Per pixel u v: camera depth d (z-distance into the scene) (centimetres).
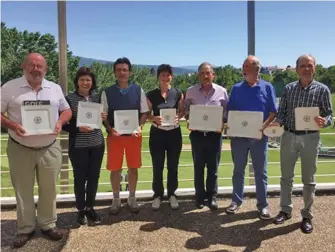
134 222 344
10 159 294
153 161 372
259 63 339
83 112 318
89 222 343
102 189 991
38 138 291
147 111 358
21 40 3155
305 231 318
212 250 290
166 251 288
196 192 378
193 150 371
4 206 379
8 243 300
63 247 294
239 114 339
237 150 354
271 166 1480
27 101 281
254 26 409
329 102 307
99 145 330
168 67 356
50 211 308
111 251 288
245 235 316
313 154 315
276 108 339
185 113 371
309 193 323
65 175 415
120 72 340
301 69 306
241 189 364
